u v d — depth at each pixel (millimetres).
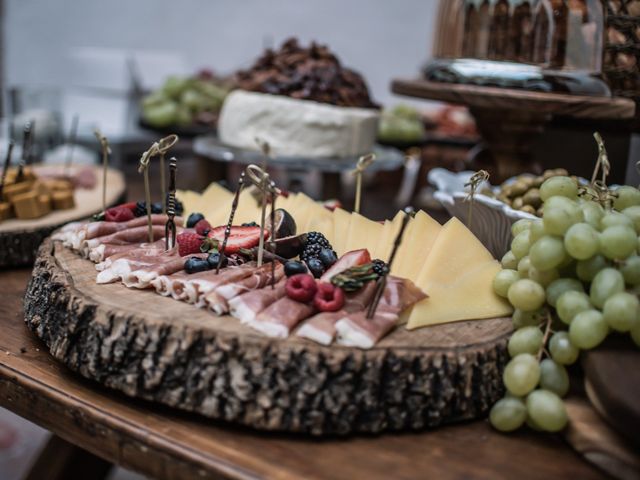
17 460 2057
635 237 848
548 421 802
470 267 976
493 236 1138
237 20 3740
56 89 2432
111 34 4047
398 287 895
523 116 1405
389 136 2264
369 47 3521
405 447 798
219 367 803
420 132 2295
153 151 1041
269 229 1033
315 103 1860
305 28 3619
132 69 2873
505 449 807
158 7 3889
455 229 998
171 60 3068
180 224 1150
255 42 3730
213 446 778
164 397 824
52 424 884
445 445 808
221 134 1989
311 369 790
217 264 948
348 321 822
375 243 1035
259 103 1849
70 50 4148
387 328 845
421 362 812
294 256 1022
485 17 1410
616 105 1198
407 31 3420
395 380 809
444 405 824
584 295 845
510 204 1177
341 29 3553
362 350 806
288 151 1839
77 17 4105
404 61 3463
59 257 1065
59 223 1383
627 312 786
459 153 2238
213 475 746
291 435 809
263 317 825
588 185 1051
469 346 847
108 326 849
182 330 814
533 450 809
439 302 918
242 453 767
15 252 1336
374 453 783
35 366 948
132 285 940
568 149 1583
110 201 1591
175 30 3900
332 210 1212
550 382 841
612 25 1289
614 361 802
